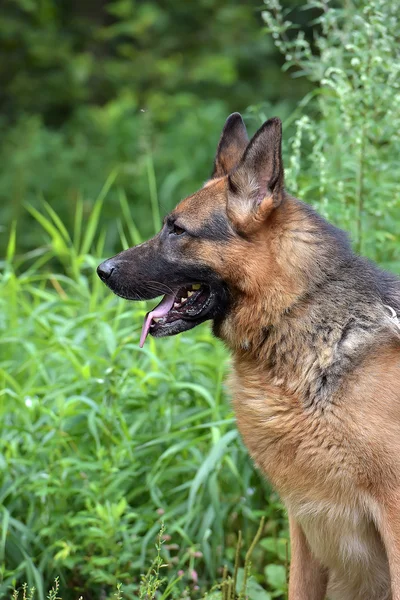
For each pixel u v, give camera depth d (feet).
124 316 24.00
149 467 21.95
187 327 18.86
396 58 24.43
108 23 61.21
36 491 20.80
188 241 18.44
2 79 57.21
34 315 25.48
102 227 42.60
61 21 60.95
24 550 20.62
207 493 21.57
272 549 21.30
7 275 27.09
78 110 52.90
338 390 16.93
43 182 45.50
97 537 20.22
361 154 23.66
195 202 18.61
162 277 18.78
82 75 54.75
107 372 21.84
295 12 43.34
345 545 17.81
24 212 44.39
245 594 18.86
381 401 16.65
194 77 53.78
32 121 49.70
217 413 22.02
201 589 20.61
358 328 17.26
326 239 18.07
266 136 17.72
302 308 17.62
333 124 25.34
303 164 26.37
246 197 18.01
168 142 46.11
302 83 55.11
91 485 20.52
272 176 17.71
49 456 21.52
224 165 19.83
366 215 24.32
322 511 17.57
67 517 20.53
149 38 57.47
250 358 18.15
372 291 17.76
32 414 22.36
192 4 58.65
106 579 19.65
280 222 17.94
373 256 24.34
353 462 16.81
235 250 18.01
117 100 52.37
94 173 45.57
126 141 47.44
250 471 21.93
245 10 57.26
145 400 22.54
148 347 24.56
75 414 21.99
